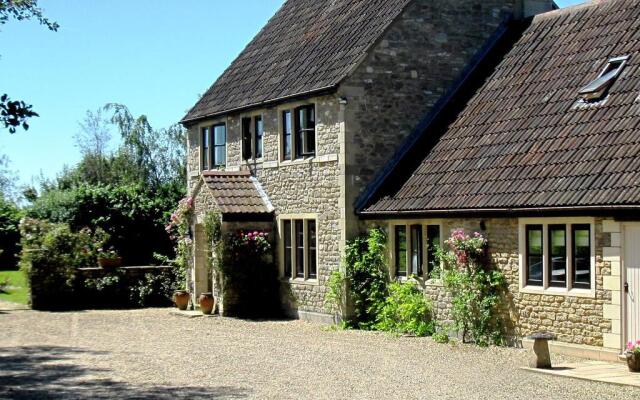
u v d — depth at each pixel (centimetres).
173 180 4444
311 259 2147
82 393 1178
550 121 1688
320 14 2512
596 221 1395
